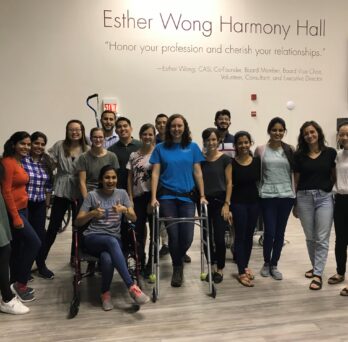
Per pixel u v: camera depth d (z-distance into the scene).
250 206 3.35
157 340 2.47
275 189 3.38
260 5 6.41
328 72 6.79
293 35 6.59
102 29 5.98
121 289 3.27
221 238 3.38
